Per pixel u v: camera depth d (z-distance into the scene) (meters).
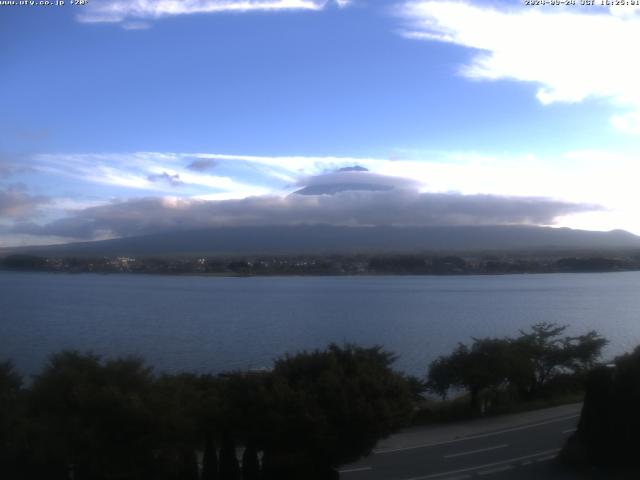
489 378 33.09
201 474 18.38
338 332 87.56
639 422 20.89
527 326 92.88
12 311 117.38
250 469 18.45
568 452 22.28
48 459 15.60
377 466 22.53
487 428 28.78
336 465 19.27
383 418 18.59
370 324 98.25
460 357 34.44
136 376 17.31
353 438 18.53
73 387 16.42
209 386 20.89
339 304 142.88
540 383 38.47
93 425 15.76
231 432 18.28
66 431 15.56
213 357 62.66
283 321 104.12
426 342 74.81
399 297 167.50
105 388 16.12
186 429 16.77
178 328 92.62
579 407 33.22
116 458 15.69
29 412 16.39
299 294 179.88
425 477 21.14
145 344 74.12
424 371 52.06
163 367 55.88
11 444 15.47
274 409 17.98
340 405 18.34
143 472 16.08
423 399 33.69
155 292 184.12
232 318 108.19
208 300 153.88
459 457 23.70
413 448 25.12
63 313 114.56
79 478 16.02
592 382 21.75
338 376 19.41
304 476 18.59
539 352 38.19
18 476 15.87
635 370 21.30
